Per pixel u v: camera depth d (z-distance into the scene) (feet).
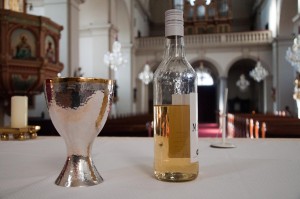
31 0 37.01
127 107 53.21
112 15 43.09
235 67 71.41
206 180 2.92
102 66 41.06
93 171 2.84
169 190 2.57
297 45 30.76
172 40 3.11
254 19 70.74
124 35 53.21
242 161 3.93
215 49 56.18
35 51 19.19
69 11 27.76
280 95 49.11
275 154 4.51
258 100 66.90
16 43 18.40
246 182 2.84
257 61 53.93
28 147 5.29
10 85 18.22
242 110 70.79
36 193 2.53
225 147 5.19
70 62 27.61
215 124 66.23
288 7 47.16
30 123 23.38
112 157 4.24
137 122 21.81
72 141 2.76
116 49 37.09
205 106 74.28
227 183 2.81
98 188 2.65
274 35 52.37
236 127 32.81
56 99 2.60
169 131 2.87
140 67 58.08
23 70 18.44
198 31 68.49
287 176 3.09
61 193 2.52
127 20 52.34
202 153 4.60
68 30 27.53
